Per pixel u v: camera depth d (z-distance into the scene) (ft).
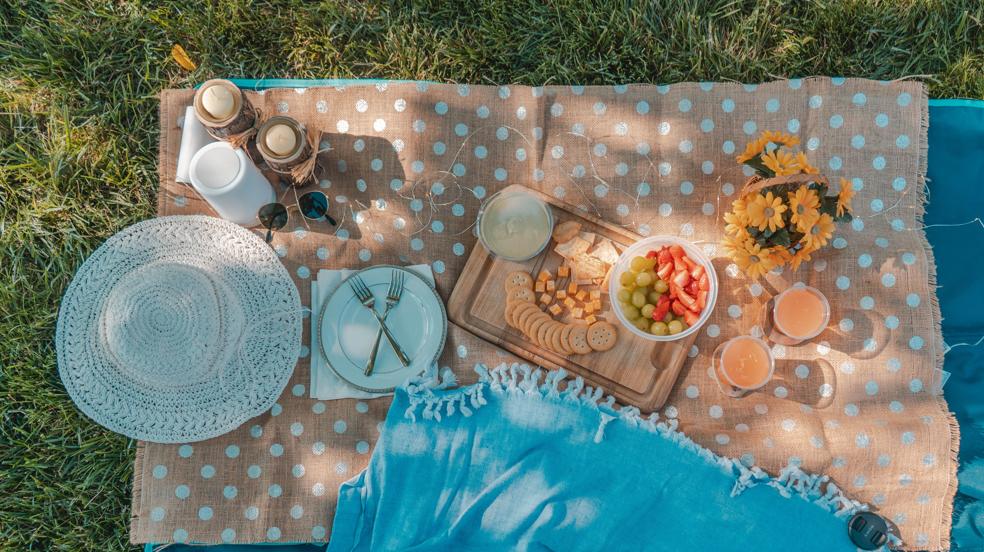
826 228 5.59
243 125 6.22
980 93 7.84
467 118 6.96
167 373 6.06
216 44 8.09
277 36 8.15
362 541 6.42
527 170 6.98
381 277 6.64
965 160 7.18
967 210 7.14
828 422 6.45
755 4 8.00
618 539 6.36
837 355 6.59
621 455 6.41
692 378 6.68
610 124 6.95
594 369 6.64
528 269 6.78
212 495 6.54
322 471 6.58
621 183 6.95
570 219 6.82
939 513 6.31
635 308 6.34
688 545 6.35
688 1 7.91
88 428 7.76
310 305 6.75
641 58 7.97
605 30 7.91
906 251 6.61
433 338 6.58
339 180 6.91
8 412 7.75
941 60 7.89
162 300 5.93
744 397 6.63
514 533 6.34
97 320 6.33
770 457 6.36
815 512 6.29
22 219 7.90
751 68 7.91
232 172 5.99
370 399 6.66
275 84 7.35
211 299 6.11
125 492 7.75
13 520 7.66
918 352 6.49
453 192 6.91
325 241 6.81
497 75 8.07
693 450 6.39
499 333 6.71
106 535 7.77
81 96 8.00
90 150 8.00
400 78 8.14
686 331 6.26
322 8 8.13
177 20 8.07
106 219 8.00
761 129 6.88
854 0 7.86
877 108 6.79
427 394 6.49
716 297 6.56
